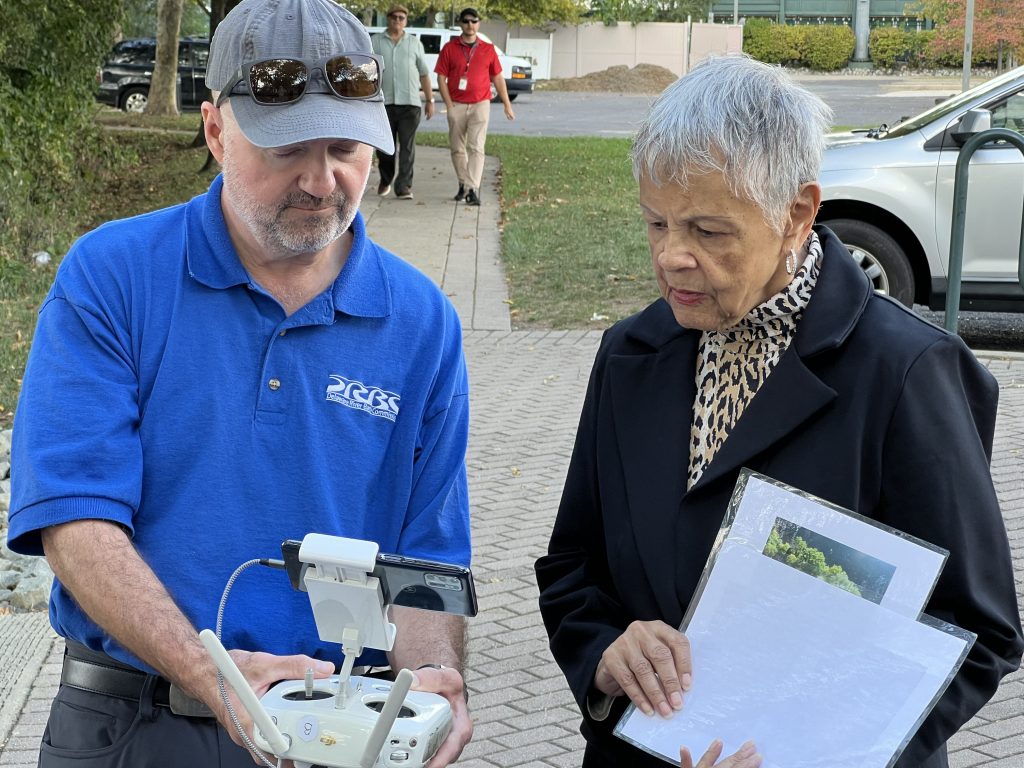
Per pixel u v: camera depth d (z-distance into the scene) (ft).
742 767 5.57
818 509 5.73
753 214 5.84
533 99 129.80
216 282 7.06
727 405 6.44
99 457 6.74
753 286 6.03
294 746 5.79
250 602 7.02
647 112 6.06
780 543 5.76
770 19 202.90
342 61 6.79
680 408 6.58
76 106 44.73
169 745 7.00
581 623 6.67
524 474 21.35
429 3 121.80
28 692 13.79
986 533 5.93
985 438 6.25
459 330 7.74
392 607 7.29
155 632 6.36
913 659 5.49
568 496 7.23
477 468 21.68
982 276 27.91
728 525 5.90
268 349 7.10
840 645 5.62
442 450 7.61
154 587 6.52
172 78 93.91
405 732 5.89
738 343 6.46
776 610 5.74
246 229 7.10
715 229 5.85
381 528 7.48
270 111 6.72
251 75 6.73
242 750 6.99
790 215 6.01
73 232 42.50
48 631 15.26
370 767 5.71
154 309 7.08
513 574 17.28
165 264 7.14
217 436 7.01
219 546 6.99
